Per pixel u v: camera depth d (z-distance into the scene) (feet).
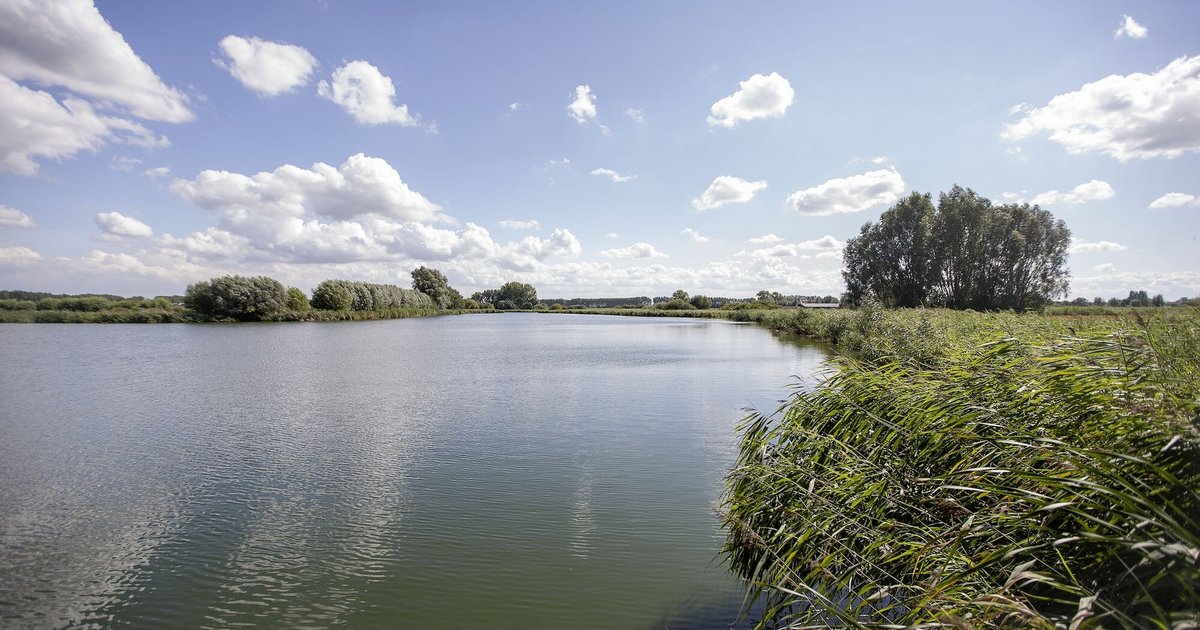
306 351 100.17
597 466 31.07
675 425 40.81
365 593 18.01
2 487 28.17
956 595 10.92
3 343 114.73
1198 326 17.76
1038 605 10.72
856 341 80.07
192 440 36.91
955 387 18.07
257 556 20.67
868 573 14.40
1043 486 11.66
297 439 37.14
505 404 49.14
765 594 17.57
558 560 20.12
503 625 16.21
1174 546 7.66
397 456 33.14
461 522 23.61
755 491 20.53
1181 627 7.02
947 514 14.51
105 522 23.86
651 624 16.20
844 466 18.22
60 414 45.32
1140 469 10.39
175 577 19.20
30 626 16.35
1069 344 16.28
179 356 90.27
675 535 22.22
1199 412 11.06
